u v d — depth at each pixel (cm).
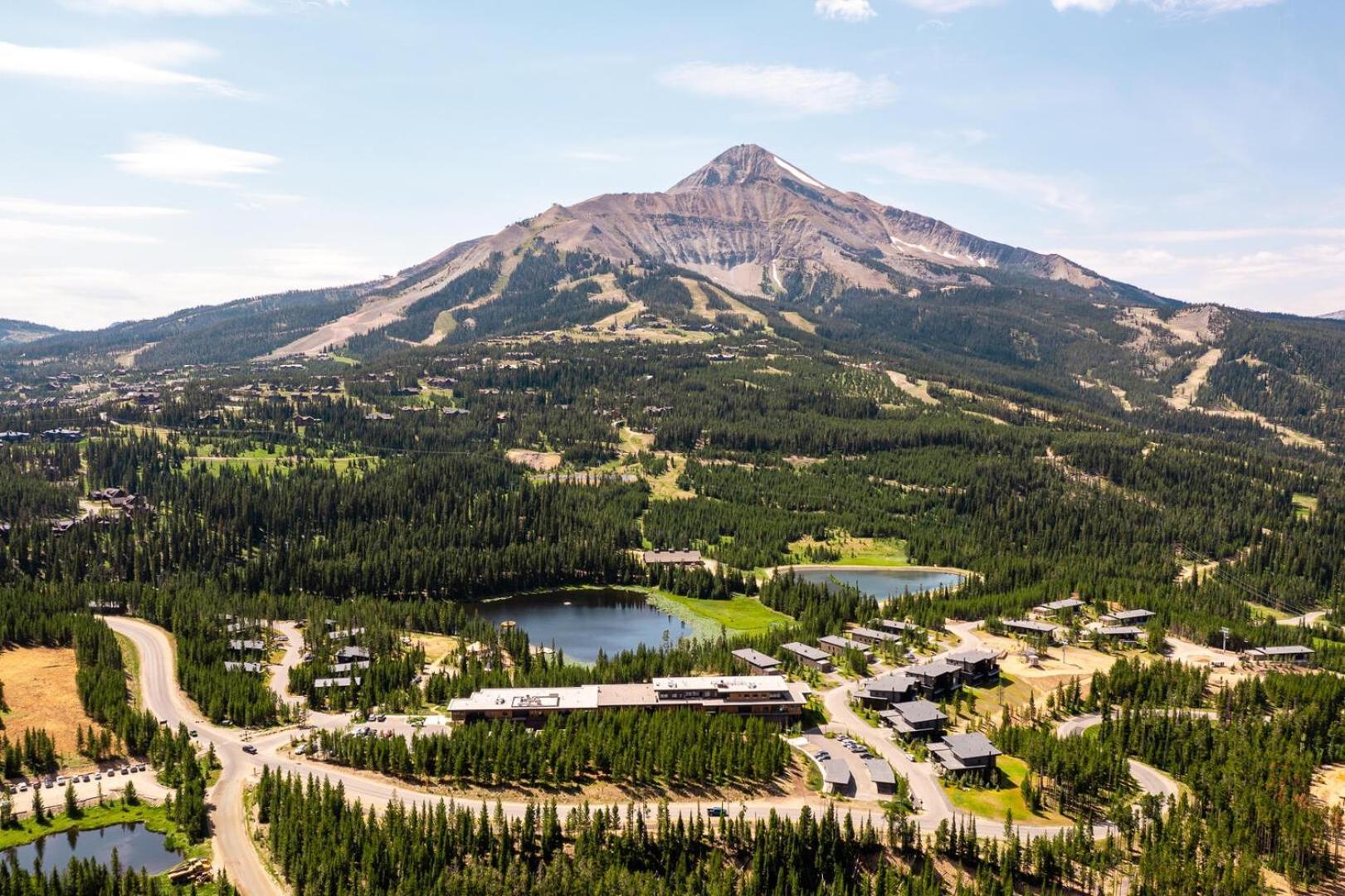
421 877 19712
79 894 18712
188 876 19888
